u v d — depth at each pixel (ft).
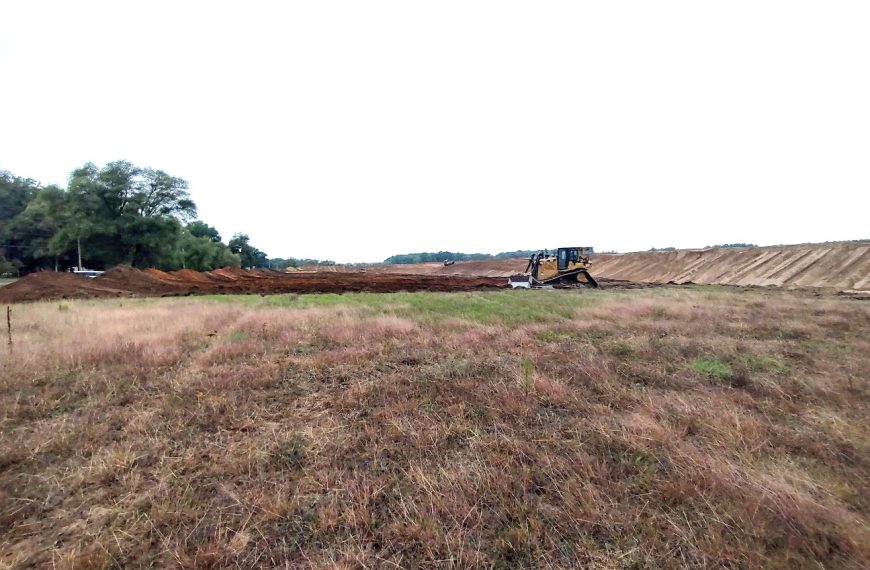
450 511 8.91
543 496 9.62
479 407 14.96
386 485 10.02
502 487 9.80
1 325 29.96
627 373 19.66
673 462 10.82
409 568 7.47
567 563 7.53
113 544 8.12
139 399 16.01
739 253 146.72
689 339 27.02
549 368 19.92
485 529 8.48
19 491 9.88
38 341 24.38
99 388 17.03
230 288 75.82
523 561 7.59
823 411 14.97
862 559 7.56
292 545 8.10
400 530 8.41
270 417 14.46
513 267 232.53
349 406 15.28
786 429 13.24
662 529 8.49
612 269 193.98
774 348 24.79
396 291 79.97
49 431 12.99
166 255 135.23
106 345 22.58
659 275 163.94
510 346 24.89
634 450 11.70
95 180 121.49
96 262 133.59
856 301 56.75
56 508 9.33
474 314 37.73
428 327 30.53
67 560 7.61
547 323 33.53
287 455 11.59
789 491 9.31
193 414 14.32
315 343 25.95
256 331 28.32
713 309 42.65
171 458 11.34
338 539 8.21
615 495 9.59
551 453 11.53
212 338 26.53
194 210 148.46
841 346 25.64
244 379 18.17
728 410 14.51
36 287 59.31
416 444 12.03
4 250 138.31
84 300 51.26
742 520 8.49
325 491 9.93
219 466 10.98
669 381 18.42
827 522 8.45
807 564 7.47
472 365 20.16
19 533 8.48
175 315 34.50
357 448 12.05
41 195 125.29
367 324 30.73
